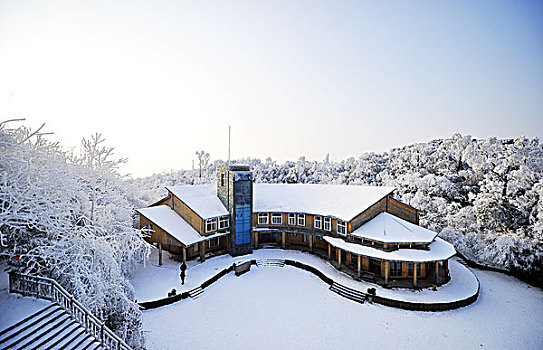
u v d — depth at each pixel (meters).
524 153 41.41
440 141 76.88
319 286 24.84
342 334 17.88
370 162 93.12
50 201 14.28
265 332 17.98
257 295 23.05
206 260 30.16
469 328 18.66
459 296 22.06
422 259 22.94
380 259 23.66
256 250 33.94
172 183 82.00
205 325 18.62
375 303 21.75
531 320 19.78
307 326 18.72
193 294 22.56
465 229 38.41
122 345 12.21
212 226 30.69
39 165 15.54
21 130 15.18
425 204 45.34
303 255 32.03
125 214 25.70
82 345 11.20
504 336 17.86
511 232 35.06
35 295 12.49
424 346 16.81
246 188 32.22
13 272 12.74
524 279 27.88
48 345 10.45
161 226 27.70
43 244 13.45
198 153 89.81
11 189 12.73
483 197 40.09
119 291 15.32
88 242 14.54
